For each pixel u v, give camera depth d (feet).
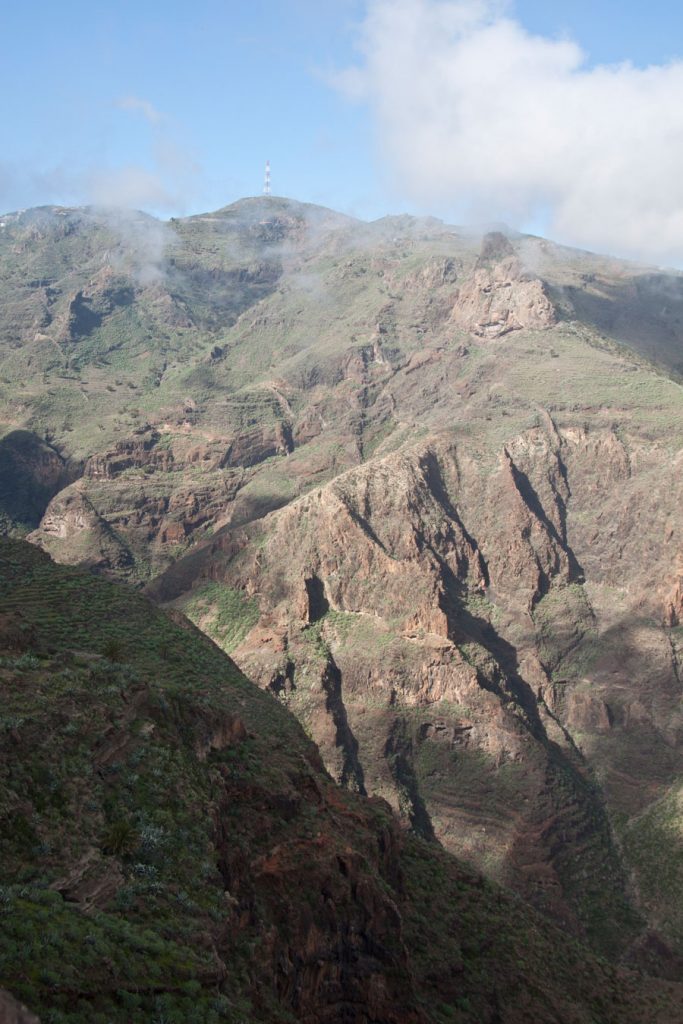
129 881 141.08
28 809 143.84
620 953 441.27
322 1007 167.94
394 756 551.59
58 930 120.67
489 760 541.75
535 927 264.52
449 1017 210.59
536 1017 225.97
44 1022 105.70
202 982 127.34
